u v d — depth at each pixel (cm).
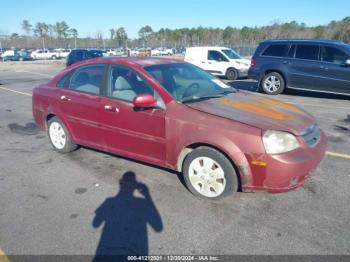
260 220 308
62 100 466
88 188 382
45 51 5534
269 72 1027
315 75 928
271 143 302
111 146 421
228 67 1520
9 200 357
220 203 339
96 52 2047
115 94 404
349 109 783
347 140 536
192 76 427
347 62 861
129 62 407
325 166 429
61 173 426
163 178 402
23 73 2111
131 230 298
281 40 997
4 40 8219
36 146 542
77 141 466
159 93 364
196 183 350
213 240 281
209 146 331
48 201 354
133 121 382
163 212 326
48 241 284
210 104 357
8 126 682
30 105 920
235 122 318
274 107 369
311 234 285
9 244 281
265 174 305
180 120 342
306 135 326
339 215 313
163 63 426
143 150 385
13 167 450
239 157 310
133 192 369
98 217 320
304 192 359
